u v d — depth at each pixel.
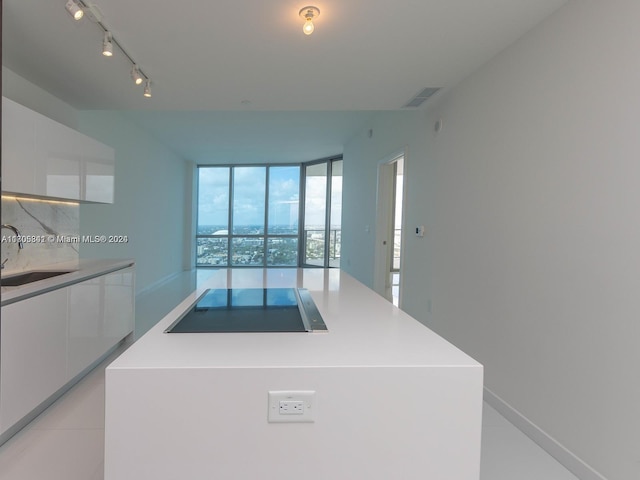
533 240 2.06
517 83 2.18
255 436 0.97
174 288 6.11
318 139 6.24
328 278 2.26
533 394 2.05
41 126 2.31
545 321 1.97
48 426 2.04
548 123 1.95
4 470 1.68
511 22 2.00
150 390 0.95
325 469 0.99
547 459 1.87
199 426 0.96
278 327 1.27
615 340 1.58
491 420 2.25
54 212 2.96
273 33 2.09
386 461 1.01
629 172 1.52
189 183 8.23
